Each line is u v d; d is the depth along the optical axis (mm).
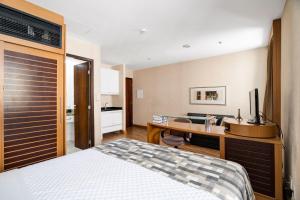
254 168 1896
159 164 1302
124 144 1861
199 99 4840
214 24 2588
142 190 941
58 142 2129
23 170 1206
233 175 1121
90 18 2396
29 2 1863
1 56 1672
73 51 3188
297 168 1597
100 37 3141
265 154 1827
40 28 1954
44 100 1999
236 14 2281
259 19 2420
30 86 1881
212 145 3590
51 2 1989
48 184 1010
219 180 1046
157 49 3881
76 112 3906
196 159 1398
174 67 5391
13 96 1754
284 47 2078
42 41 1966
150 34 2990
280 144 1747
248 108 4020
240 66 4090
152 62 5254
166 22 2521
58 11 2201
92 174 1143
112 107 5562
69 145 4055
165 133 3672
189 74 5035
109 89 5117
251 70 3934
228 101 4312
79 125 3822
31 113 1891
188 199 850
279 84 2377
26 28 1842
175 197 869
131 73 6586
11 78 1738
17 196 873
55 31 2090
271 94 2941
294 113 1669
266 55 3727
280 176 1747
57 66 2119
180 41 3346
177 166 1261
